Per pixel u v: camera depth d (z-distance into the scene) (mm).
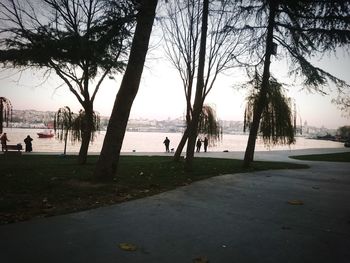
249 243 5320
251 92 30016
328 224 6578
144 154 33250
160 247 5016
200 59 15211
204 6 15109
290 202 8469
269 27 17406
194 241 5332
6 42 14648
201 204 8070
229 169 16484
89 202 7727
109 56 16016
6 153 25172
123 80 10492
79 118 26141
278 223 6562
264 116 30922
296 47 17094
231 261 4578
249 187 10992
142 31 10461
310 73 16797
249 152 17812
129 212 7020
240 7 16734
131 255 4660
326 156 32438
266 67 17812
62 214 6613
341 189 11070
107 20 14359
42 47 14922
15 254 4523
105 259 4488
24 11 14773
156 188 10031
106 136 10492
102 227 5887
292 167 19391
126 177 11648
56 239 5164
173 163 19031
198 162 21000
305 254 4910
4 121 19797
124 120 10492
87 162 19188
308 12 16234
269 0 16609
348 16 15148
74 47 14938
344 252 5023
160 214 6957
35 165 15438
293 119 34312
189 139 14961
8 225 5742
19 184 9383
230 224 6379
